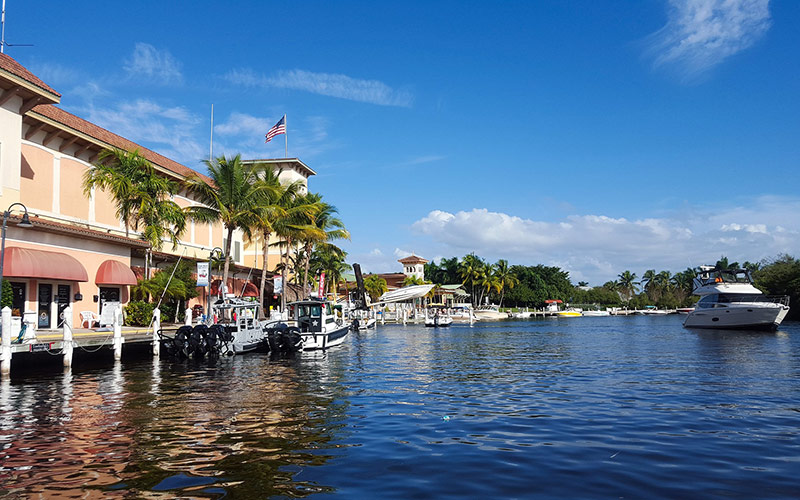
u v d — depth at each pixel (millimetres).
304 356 29719
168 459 9430
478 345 38406
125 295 35625
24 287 27656
